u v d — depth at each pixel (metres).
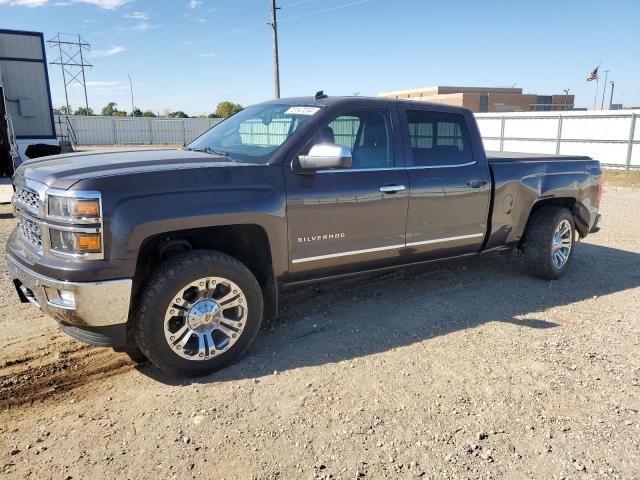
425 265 5.08
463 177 4.97
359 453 2.90
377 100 4.53
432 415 3.25
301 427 3.12
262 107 4.93
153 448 2.92
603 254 7.37
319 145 3.89
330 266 4.32
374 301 5.20
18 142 17.36
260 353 4.06
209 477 2.70
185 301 3.54
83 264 3.20
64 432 3.06
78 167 3.49
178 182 3.48
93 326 3.31
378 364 3.89
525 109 61.66
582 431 3.13
